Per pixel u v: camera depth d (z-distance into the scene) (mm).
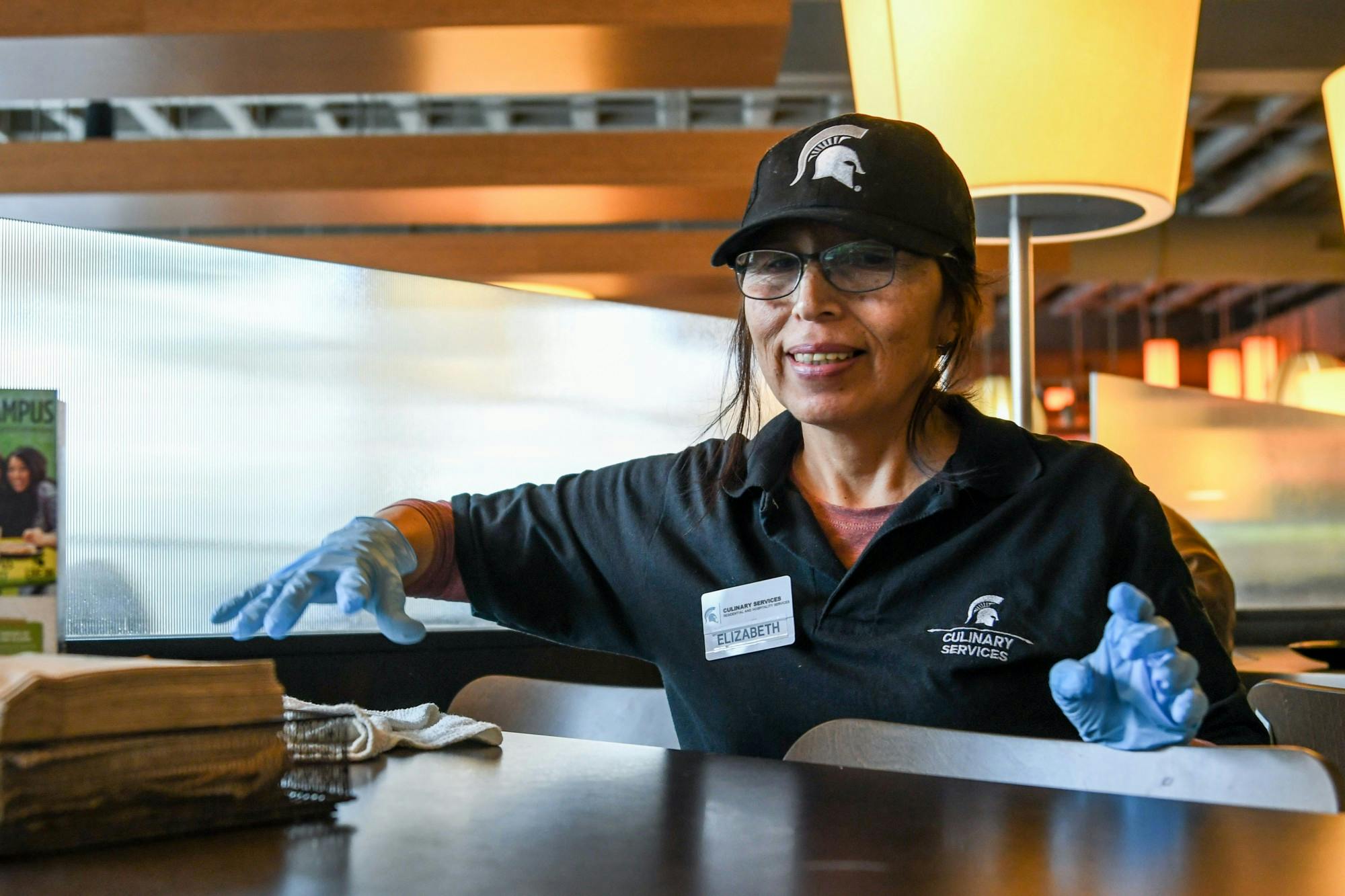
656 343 2316
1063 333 13578
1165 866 549
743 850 577
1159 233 10203
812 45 6727
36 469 819
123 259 1780
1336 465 3586
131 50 4102
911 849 581
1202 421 3514
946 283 1255
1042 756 812
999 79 2094
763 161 1255
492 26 3928
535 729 1396
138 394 1778
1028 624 1176
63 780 571
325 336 1967
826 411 1209
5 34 3977
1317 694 1278
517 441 2150
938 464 1258
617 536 1370
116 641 1645
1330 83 2631
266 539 1881
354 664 1780
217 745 624
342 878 524
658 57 4203
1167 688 719
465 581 1375
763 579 1272
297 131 8969
